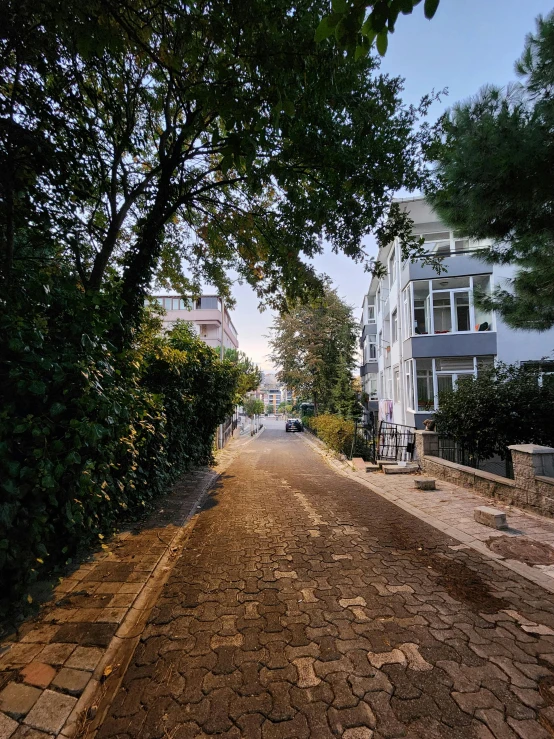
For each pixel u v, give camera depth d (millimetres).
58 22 3348
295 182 5836
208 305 32188
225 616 3002
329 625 2840
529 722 1938
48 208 4672
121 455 4688
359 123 5398
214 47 4016
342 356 31078
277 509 6430
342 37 2219
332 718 1983
